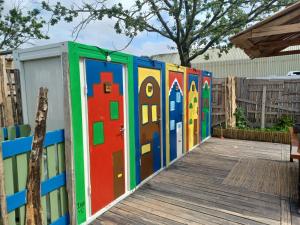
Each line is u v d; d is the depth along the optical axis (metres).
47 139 2.65
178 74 5.62
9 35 11.98
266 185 4.18
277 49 5.01
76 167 2.89
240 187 4.12
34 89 3.08
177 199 3.72
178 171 4.95
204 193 3.91
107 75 3.34
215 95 8.56
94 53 3.07
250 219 3.12
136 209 3.42
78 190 2.94
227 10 10.44
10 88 3.57
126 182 3.88
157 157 4.82
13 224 2.36
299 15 3.19
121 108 3.69
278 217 3.16
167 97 5.11
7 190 2.29
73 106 2.80
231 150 6.50
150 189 4.10
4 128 2.88
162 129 4.96
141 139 4.23
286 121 7.72
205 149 6.65
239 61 19.53
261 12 10.34
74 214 2.90
